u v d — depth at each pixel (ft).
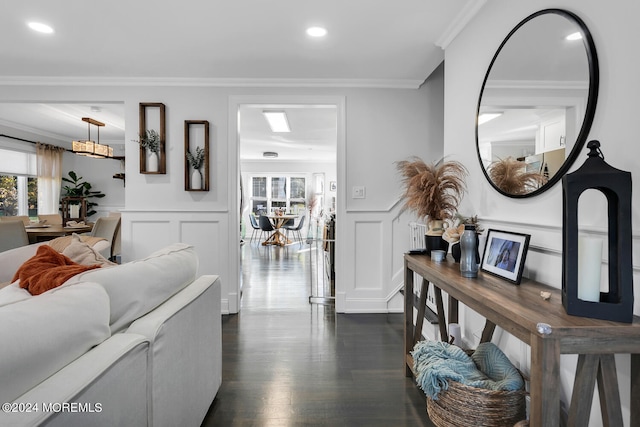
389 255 11.69
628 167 3.70
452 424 4.80
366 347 8.83
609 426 3.31
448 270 5.82
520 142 5.43
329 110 15.38
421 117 11.71
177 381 4.46
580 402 3.34
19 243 12.80
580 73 4.26
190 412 4.93
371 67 10.41
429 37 8.49
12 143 19.45
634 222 3.65
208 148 11.45
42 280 4.43
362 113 11.63
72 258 5.96
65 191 24.00
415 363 5.84
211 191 11.63
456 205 7.52
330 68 10.48
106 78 11.15
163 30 8.21
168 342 4.17
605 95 3.97
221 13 7.48
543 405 3.12
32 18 7.65
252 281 16.16
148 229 11.62
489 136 6.36
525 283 4.92
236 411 6.07
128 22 7.84
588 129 4.18
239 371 7.52
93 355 3.05
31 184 21.21
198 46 9.04
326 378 7.23
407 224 11.73
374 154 11.67
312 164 34.09
